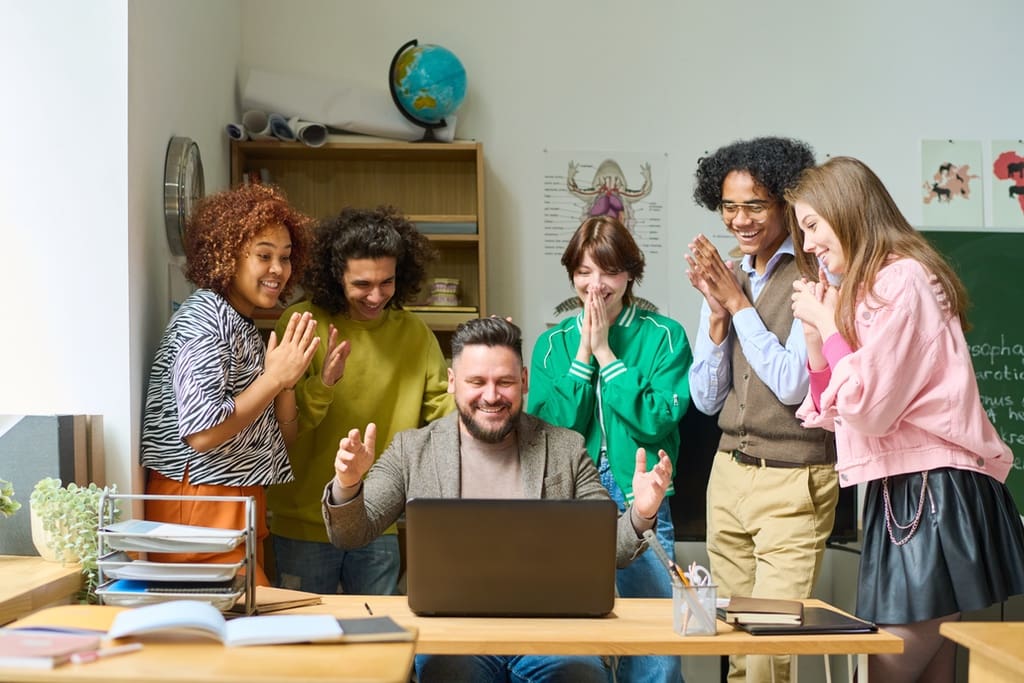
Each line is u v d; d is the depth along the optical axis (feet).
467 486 7.76
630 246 9.35
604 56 13.17
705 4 13.29
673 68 13.24
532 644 5.81
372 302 9.32
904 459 7.10
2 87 8.32
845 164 7.49
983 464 7.12
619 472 9.15
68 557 7.47
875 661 7.22
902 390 6.93
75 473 7.89
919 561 6.99
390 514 7.67
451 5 13.02
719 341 9.22
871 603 7.19
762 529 8.87
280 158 12.76
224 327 8.09
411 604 6.34
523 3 13.11
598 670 7.11
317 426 9.30
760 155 8.96
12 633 4.91
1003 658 4.99
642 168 13.15
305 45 12.83
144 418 8.50
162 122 9.24
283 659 4.65
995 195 13.53
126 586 6.03
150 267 8.83
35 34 8.32
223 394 7.91
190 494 8.11
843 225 7.34
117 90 8.30
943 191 13.47
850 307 7.20
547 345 9.80
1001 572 7.06
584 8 13.16
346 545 7.24
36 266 8.31
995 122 13.57
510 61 13.08
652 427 9.01
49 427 7.84
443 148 12.36
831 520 8.89
